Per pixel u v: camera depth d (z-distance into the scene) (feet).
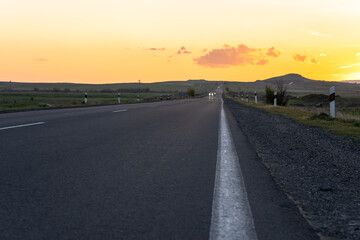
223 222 9.23
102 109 61.57
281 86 114.93
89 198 10.98
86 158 17.35
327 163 18.21
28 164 15.56
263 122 43.65
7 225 8.64
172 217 9.48
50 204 10.32
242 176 14.61
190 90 345.72
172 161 17.26
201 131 31.07
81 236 8.06
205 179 13.88
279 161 18.34
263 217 9.71
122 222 9.01
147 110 60.23
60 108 66.95
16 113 48.78
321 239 8.25
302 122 44.19
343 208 10.68
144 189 12.16
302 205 10.89
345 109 119.44
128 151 19.67
